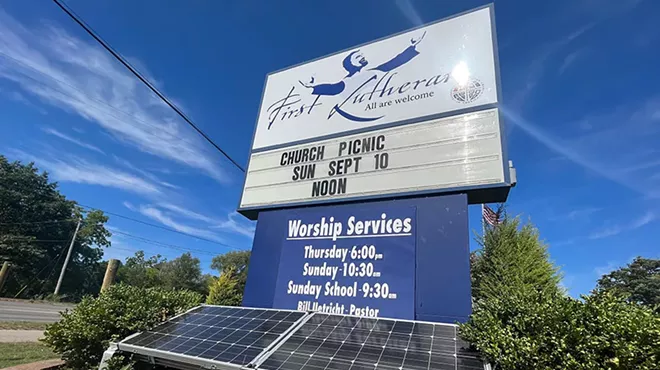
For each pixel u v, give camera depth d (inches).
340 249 197.5
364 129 227.9
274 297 203.6
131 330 178.4
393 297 171.6
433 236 177.2
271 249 223.0
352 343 135.4
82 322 181.2
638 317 97.1
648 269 1279.5
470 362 114.3
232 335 156.5
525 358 102.3
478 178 179.2
